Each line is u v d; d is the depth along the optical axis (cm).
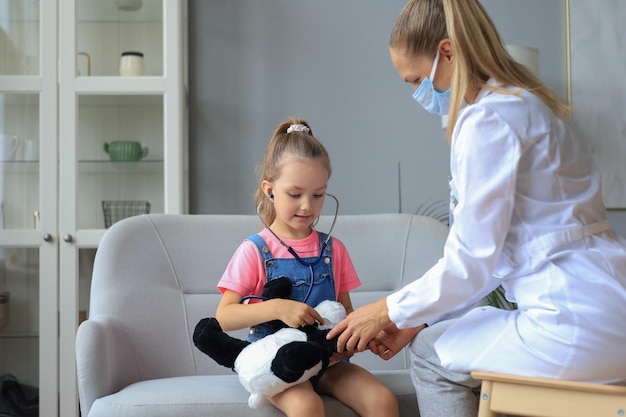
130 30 297
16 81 290
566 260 142
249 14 321
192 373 215
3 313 286
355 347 165
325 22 321
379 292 232
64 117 290
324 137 319
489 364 145
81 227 290
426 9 159
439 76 161
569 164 148
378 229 238
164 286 221
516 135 143
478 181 143
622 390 130
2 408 280
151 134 294
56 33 292
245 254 185
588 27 318
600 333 137
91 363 180
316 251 188
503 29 322
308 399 158
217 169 318
